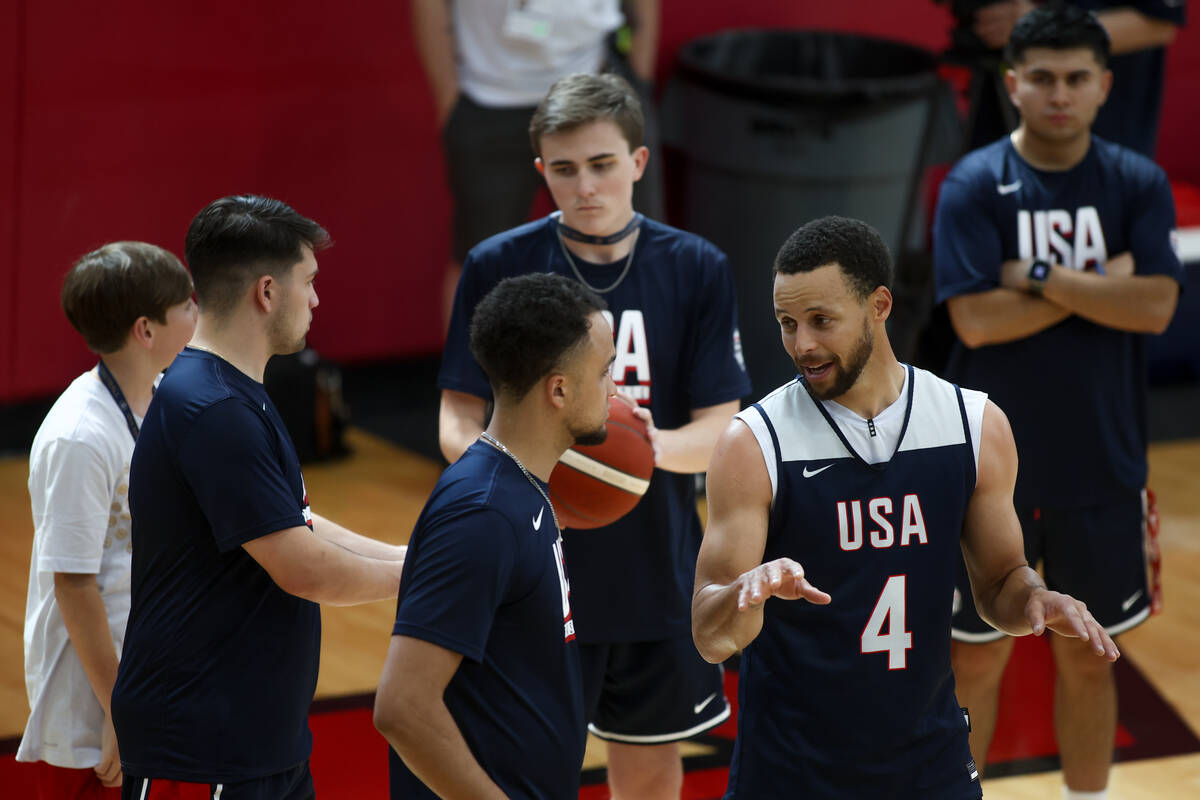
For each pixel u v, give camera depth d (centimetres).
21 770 1457
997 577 922
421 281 2706
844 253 873
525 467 859
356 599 936
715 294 1201
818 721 903
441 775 806
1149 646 1811
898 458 905
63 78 2388
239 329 938
